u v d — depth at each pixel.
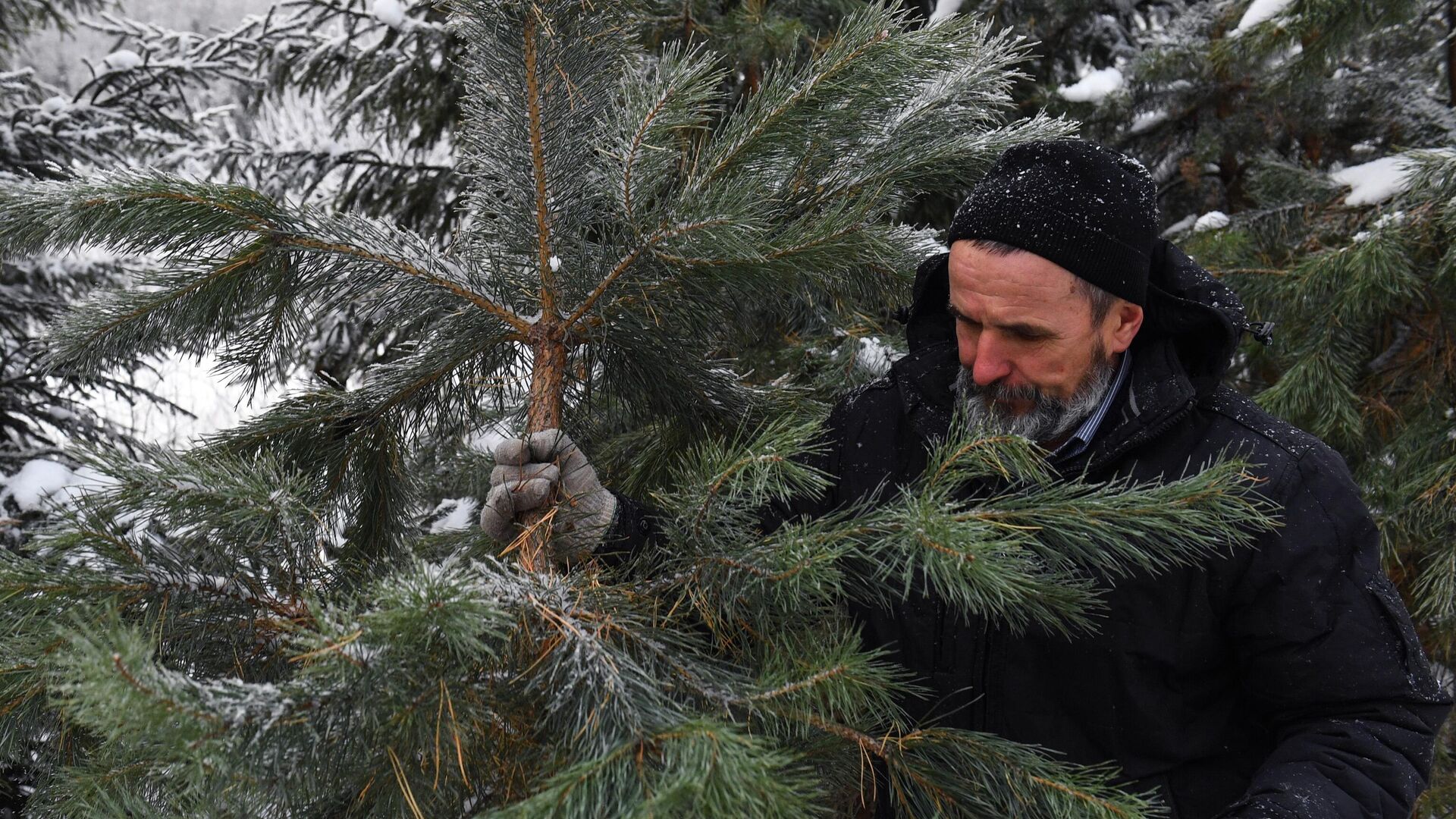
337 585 1.21
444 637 0.84
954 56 1.31
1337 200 2.73
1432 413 2.37
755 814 0.76
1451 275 2.26
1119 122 3.33
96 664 0.69
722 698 0.96
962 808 1.05
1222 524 1.03
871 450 1.35
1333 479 1.15
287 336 1.34
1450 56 3.04
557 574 1.14
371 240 1.24
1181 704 1.20
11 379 3.44
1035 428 1.20
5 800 1.71
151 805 0.97
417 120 3.33
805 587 0.99
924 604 1.25
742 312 1.45
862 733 1.07
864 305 1.75
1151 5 3.88
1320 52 2.74
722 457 1.11
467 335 1.34
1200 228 2.88
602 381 1.48
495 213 1.29
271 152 3.42
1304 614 1.10
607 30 1.23
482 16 1.17
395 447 1.47
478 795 1.01
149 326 1.24
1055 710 1.22
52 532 1.01
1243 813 1.04
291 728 0.80
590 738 0.88
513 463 1.19
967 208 1.18
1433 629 2.42
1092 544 1.03
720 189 1.16
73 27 4.42
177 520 1.03
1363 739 1.07
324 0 3.32
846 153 1.38
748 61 2.46
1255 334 1.27
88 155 3.45
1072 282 1.13
